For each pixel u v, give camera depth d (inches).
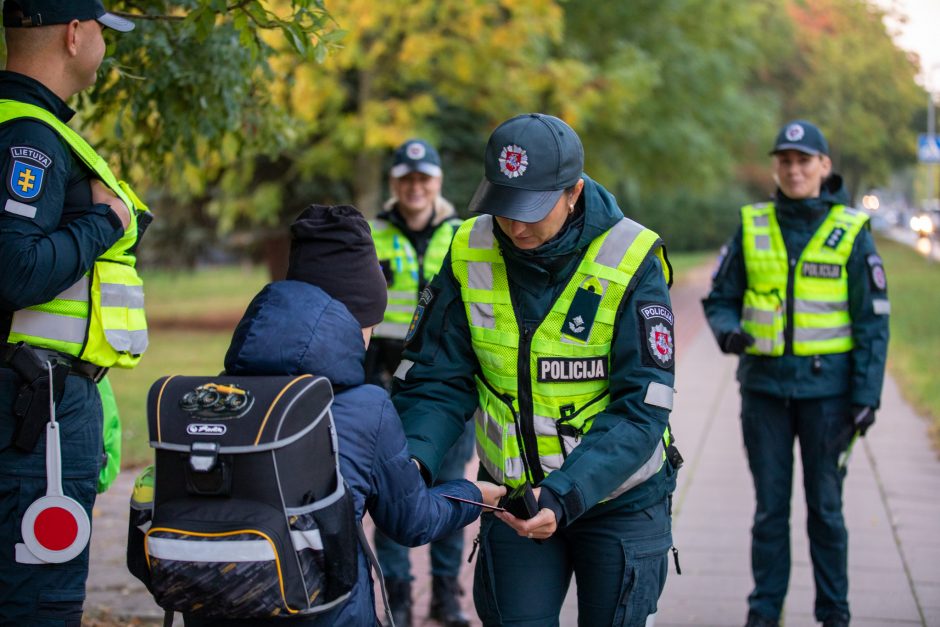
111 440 139.4
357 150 586.6
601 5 727.1
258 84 203.3
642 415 111.1
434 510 99.0
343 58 490.0
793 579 215.9
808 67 1771.7
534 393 115.6
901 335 666.2
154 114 195.8
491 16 552.7
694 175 831.7
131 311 119.6
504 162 109.0
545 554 119.0
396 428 96.8
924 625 188.7
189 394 89.4
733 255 190.1
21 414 109.0
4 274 102.8
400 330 195.9
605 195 116.6
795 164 182.4
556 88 588.4
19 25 112.1
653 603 120.0
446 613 191.3
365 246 100.1
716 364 552.7
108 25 116.6
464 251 119.5
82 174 113.5
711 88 817.5
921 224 1819.6
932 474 304.0
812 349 179.9
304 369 93.0
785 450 184.5
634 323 112.9
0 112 108.2
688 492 287.0
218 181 678.5
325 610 89.0
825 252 180.5
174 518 86.1
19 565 110.0
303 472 87.4
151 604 201.5
